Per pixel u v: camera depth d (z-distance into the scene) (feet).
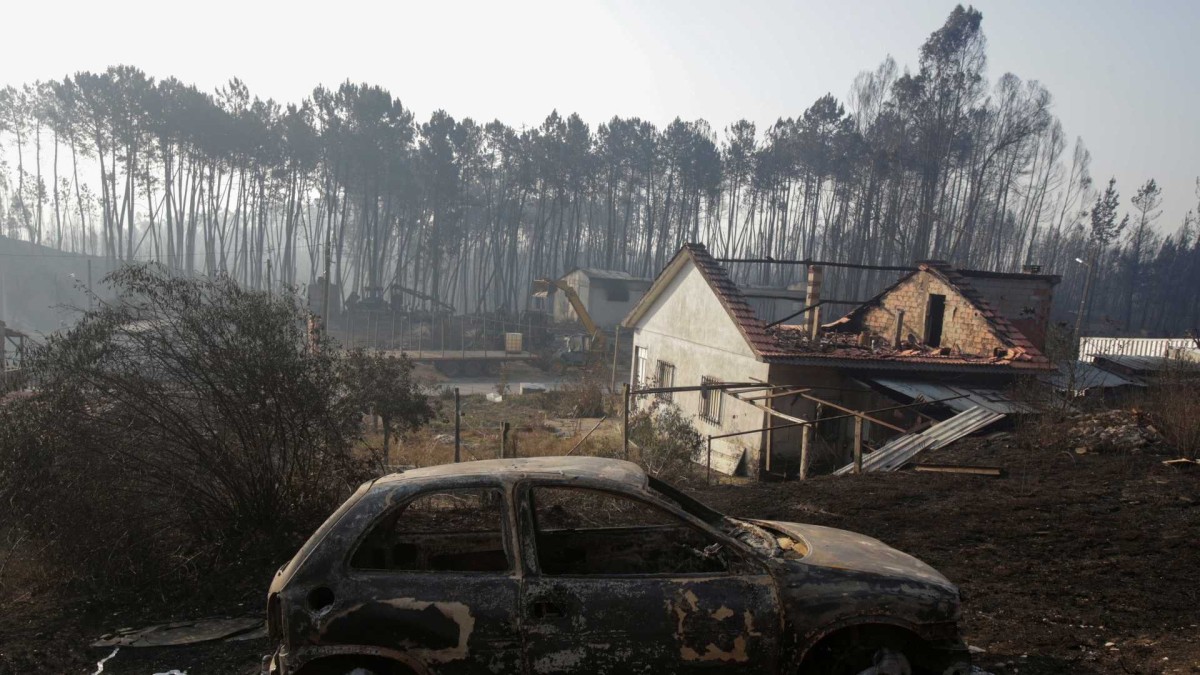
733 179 250.37
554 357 150.41
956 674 11.50
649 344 81.30
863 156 199.93
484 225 253.24
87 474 20.33
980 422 43.42
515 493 11.84
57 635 16.93
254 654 15.94
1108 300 287.69
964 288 62.64
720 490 33.68
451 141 214.90
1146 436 37.09
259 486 22.36
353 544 11.50
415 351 150.51
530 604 11.16
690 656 11.22
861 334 67.92
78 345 20.95
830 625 11.30
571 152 227.61
